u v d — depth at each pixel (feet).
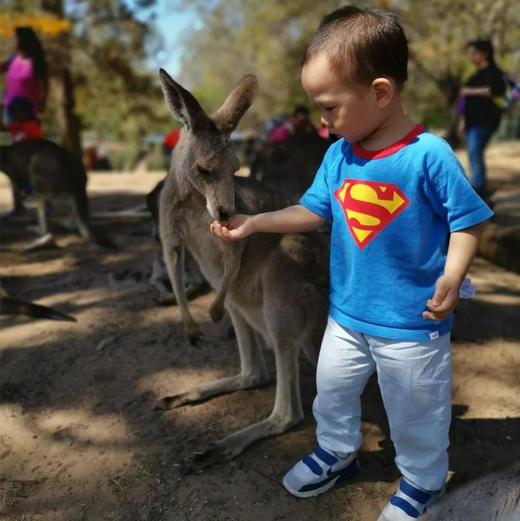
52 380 9.98
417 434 6.33
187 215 7.72
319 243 8.51
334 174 6.28
